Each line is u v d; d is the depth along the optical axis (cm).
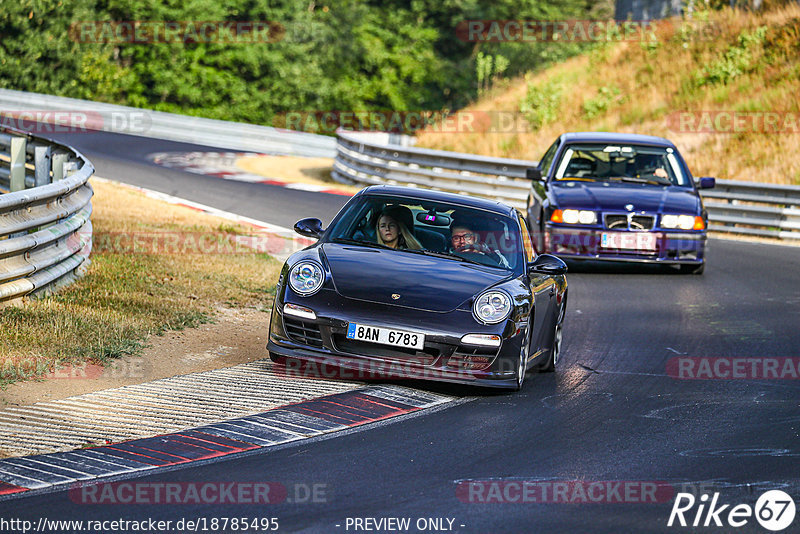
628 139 5453
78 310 3156
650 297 4422
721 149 9550
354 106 19250
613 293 4494
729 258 5744
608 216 4928
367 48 19575
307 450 2106
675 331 3709
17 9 16675
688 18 12962
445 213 3025
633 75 12219
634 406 2644
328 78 19075
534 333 2867
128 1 17425
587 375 3005
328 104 19050
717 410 2631
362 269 2728
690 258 4984
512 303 2655
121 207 5928
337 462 2033
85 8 17250
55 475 1872
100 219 5316
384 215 2992
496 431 2331
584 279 4856
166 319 3244
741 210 6919
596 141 5400
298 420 2317
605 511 1828
